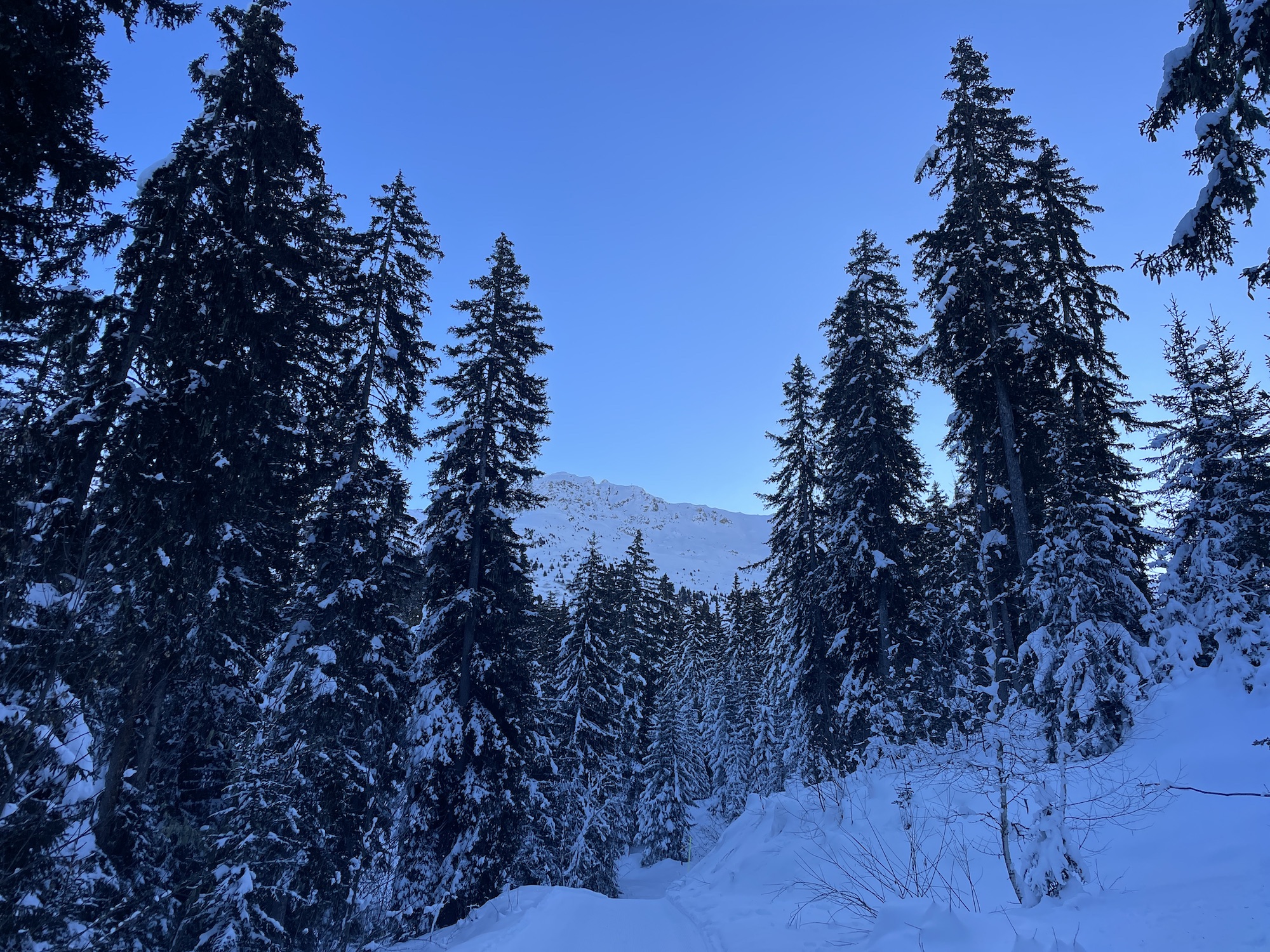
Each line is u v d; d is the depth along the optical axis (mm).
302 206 15797
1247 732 9766
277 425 13500
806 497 25438
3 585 6852
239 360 12914
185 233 12938
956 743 10523
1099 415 19922
